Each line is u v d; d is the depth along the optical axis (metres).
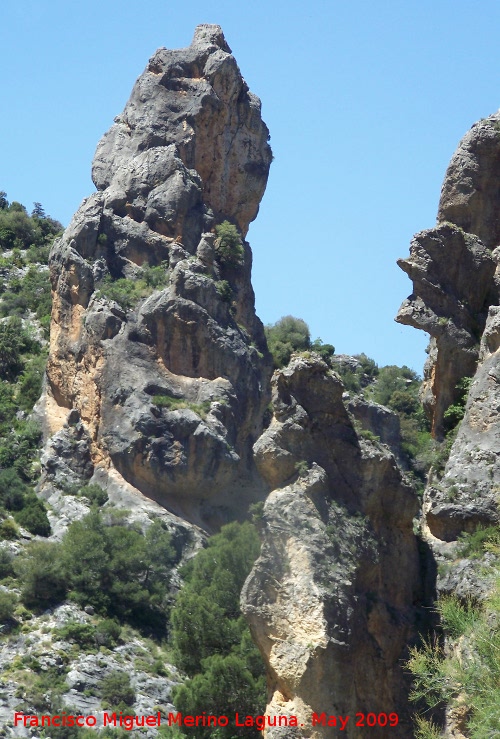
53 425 145.62
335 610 51.81
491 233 65.06
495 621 51.47
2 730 100.62
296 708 50.94
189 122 158.25
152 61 162.50
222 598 80.00
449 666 49.34
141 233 151.75
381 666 52.84
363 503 55.09
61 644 114.00
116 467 138.12
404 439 90.00
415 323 63.47
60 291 149.38
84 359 144.38
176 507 136.25
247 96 162.25
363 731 51.56
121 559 123.94
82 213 153.12
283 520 53.47
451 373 62.97
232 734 61.69
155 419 138.75
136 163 156.50
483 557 54.56
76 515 133.62
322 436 55.62
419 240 64.38
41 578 121.56
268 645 51.97
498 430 56.78
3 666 110.50
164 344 143.62
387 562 54.88
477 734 46.41
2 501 134.38
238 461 139.12
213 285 146.75
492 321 60.34
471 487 56.03
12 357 160.00
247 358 145.75
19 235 198.25
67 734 101.75
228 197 158.75
